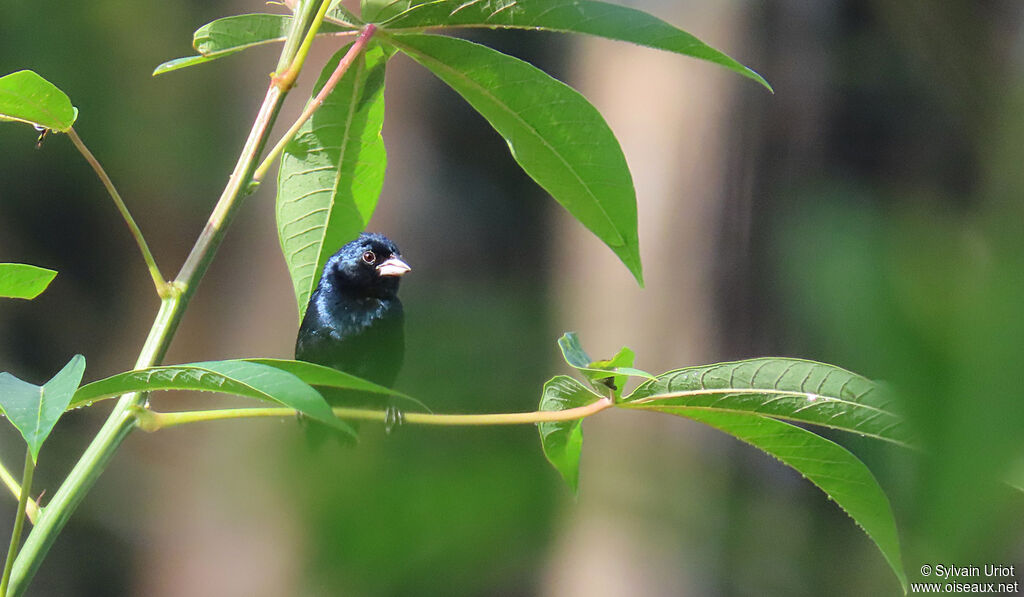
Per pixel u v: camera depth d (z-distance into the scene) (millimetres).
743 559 4684
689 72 4730
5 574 2957
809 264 1373
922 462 1130
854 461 3465
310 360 4633
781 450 3613
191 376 3020
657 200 4734
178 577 4746
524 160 3953
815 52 4730
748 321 4723
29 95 3422
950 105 4664
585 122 3826
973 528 1085
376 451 4551
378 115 4453
